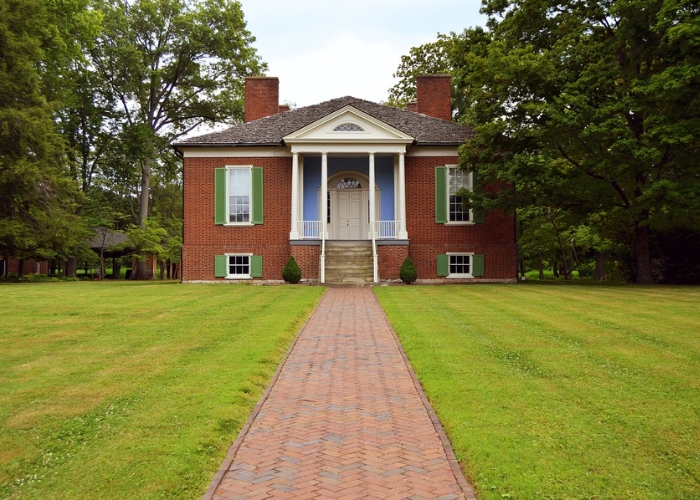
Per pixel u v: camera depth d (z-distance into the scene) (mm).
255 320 13219
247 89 30531
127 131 39781
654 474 5324
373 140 25516
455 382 8133
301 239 25422
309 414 7113
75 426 6422
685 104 20578
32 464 5520
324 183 25703
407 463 5633
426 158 26797
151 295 18484
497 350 10125
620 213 25297
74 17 33594
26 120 27562
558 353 9859
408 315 14156
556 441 6008
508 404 7160
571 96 21109
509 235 26734
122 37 38906
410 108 33688
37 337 11227
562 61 23156
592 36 24484
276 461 5688
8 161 27734
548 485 5094
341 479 5273
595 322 12789
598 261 40469
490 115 24094
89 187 44031
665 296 17547
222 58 42094
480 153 24094
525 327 12328
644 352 9859
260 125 28047
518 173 22859
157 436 6113
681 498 4926
